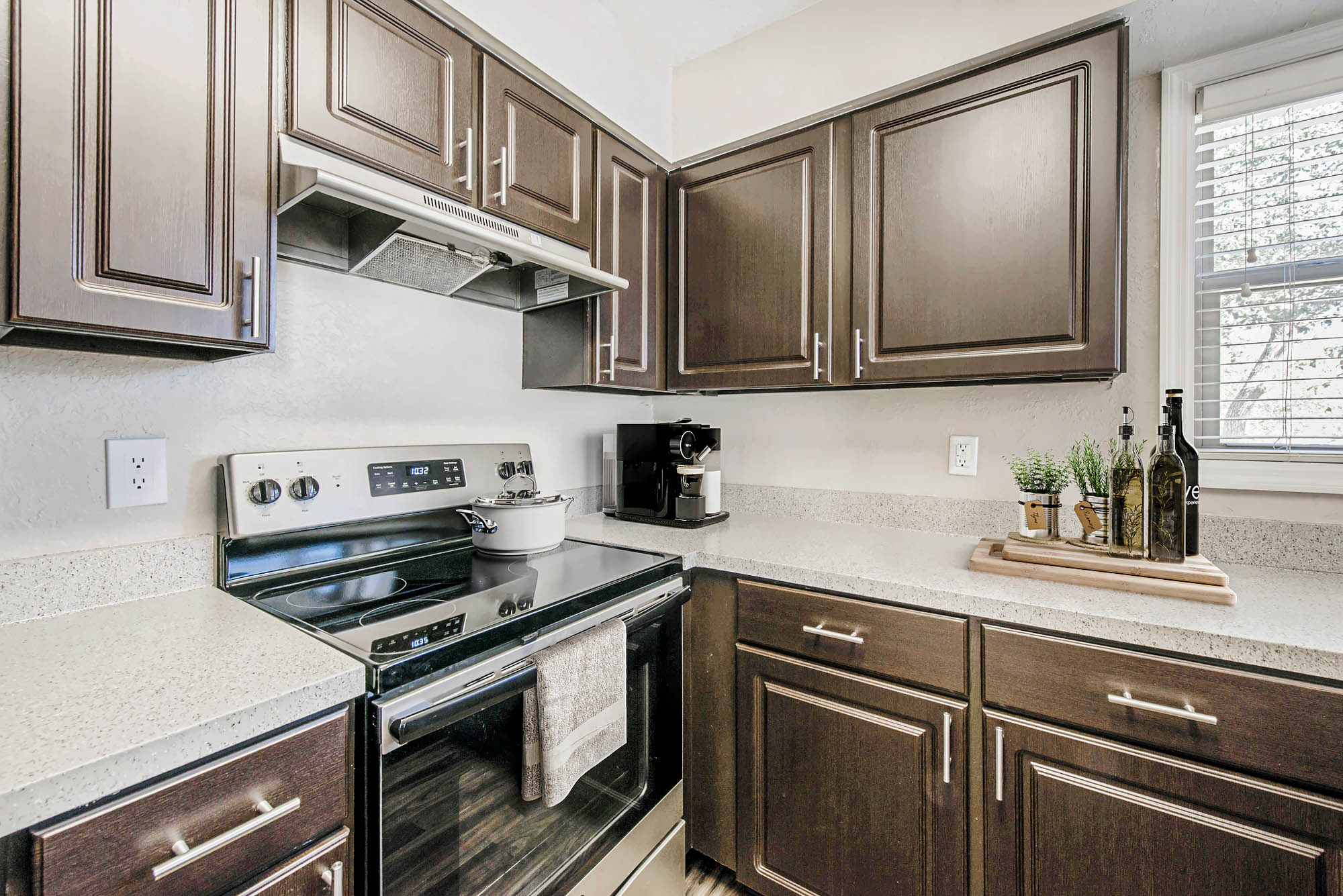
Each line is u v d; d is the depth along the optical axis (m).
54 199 0.68
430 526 1.33
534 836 0.92
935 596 1.06
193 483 1.03
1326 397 1.18
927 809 1.07
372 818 0.70
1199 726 0.84
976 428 1.56
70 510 0.91
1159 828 0.87
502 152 1.22
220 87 0.83
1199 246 1.31
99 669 0.68
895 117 1.35
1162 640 0.86
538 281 1.54
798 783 1.23
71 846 0.49
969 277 1.26
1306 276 1.20
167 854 0.54
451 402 1.46
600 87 1.57
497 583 1.09
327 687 0.67
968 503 1.56
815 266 1.46
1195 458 1.08
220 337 0.82
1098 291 1.12
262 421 1.12
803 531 1.63
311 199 1.07
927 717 1.07
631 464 1.77
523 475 1.56
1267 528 1.21
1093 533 1.22
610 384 1.53
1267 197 1.24
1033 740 0.97
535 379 1.63
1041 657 0.96
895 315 1.35
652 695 1.20
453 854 0.79
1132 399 1.36
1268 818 0.80
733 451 2.00
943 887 1.06
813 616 1.20
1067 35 1.17
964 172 1.26
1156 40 1.22
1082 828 0.93
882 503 1.70
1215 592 0.96
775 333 1.53
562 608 0.97
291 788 0.64
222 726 0.57
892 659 1.11
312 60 0.92
